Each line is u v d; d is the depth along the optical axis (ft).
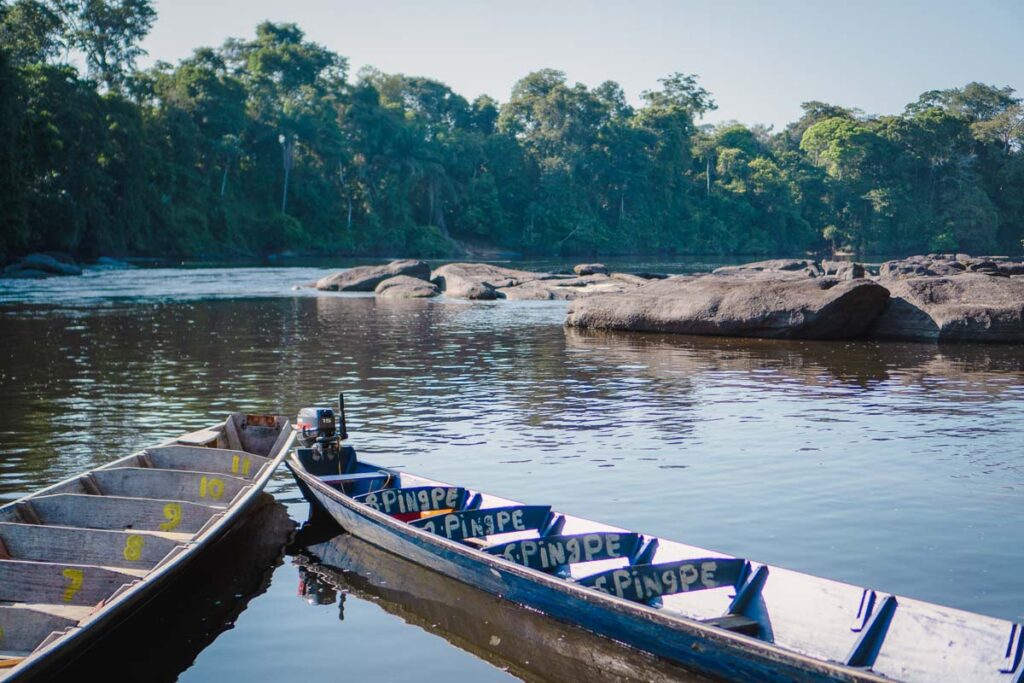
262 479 30.01
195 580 25.66
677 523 28.99
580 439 40.75
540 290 128.16
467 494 29.25
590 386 55.11
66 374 59.16
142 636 22.07
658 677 19.75
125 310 107.04
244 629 22.38
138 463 32.53
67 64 216.33
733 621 20.65
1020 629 17.89
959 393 52.01
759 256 359.87
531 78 357.82
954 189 371.56
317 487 29.99
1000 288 78.23
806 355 69.00
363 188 314.35
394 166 317.01
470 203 340.18
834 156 381.19
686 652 19.43
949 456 37.35
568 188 343.67
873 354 69.51
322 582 25.43
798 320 77.97
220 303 118.73
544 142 354.74
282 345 74.59
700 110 412.77
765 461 36.70
